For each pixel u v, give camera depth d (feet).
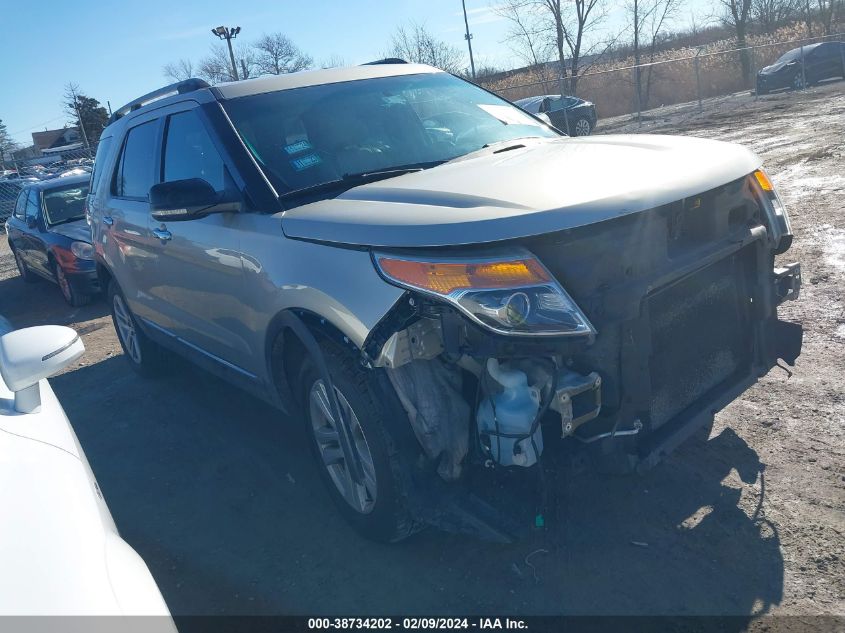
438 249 8.18
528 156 10.65
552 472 8.66
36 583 5.17
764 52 95.30
